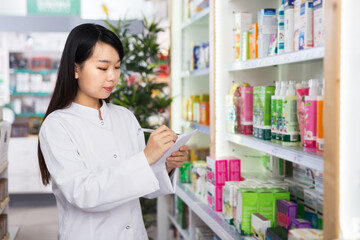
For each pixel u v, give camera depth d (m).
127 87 4.07
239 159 2.65
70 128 1.72
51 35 6.41
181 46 4.08
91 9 6.98
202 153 3.84
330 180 1.40
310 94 1.83
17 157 6.00
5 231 3.84
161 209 4.03
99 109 1.87
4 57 6.00
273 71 2.83
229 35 2.78
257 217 2.04
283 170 2.66
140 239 1.88
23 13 7.01
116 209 1.77
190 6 3.71
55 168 1.65
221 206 2.64
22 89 6.29
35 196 6.21
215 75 2.78
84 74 1.69
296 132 2.02
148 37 4.21
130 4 7.07
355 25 1.37
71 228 1.74
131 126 2.00
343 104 1.37
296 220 1.82
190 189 3.35
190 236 3.17
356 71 1.37
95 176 1.59
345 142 1.38
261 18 2.37
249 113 2.55
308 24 1.89
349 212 1.38
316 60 2.40
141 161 1.58
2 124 3.48
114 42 1.70
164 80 5.78
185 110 4.04
